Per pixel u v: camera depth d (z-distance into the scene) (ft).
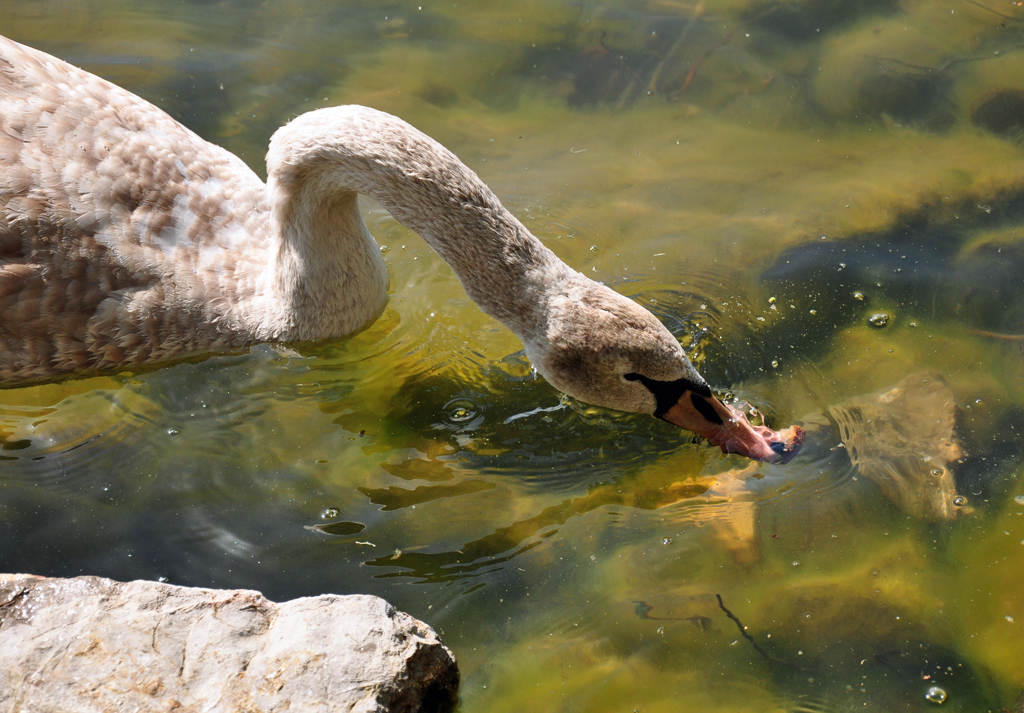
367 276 19.31
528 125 24.81
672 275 20.59
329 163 17.56
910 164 23.08
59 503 15.76
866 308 19.51
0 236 16.94
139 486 16.16
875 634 13.87
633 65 26.32
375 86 25.66
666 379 16.58
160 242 18.31
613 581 14.73
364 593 14.46
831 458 16.57
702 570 14.88
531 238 17.15
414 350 19.33
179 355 18.75
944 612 14.16
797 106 24.97
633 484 16.40
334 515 15.76
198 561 14.89
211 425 17.46
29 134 17.56
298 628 12.52
